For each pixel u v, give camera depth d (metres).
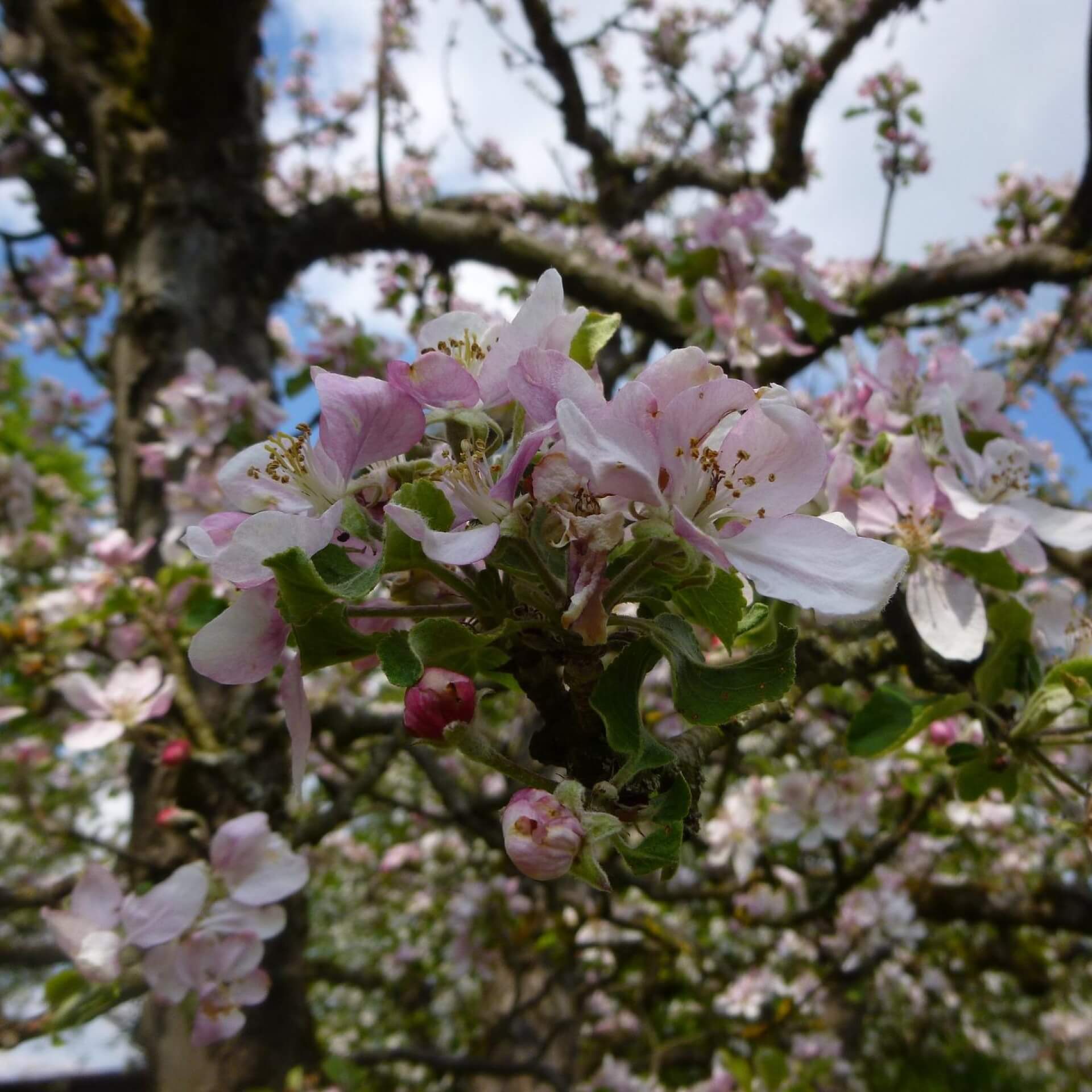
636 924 4.20
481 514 0.84
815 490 0.87
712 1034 4.08
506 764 0.83
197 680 2.80
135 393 3.63
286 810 2.62
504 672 0.92
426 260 4.78
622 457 0.76
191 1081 2.53
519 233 4.30
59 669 2.55
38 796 4.06
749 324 2.55
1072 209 3.68
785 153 5.91
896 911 4.44
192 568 2.54
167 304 3.74
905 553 0.81
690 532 0.77
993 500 1.49
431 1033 6.82
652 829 0.80
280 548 0.80
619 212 6.44
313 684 3.33
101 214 4.29
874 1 5.24
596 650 0.87
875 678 2.58
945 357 1.73
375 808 4.74
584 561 0.76
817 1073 3.69
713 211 2.60
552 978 4.21
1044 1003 8.34
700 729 1.02
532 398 0.81
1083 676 1.27
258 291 4.07
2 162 4.46
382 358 3.78
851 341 1.74
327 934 8.48
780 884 4.18
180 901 1.69
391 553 0.80
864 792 3.11
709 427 0.85
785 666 0.81
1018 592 1.62
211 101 4.14
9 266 4.69
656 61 7.29
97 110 4.24
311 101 6.79
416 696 0.82
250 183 4.25
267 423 3.19
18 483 4.04
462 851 5.93
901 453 1.49
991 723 1.40
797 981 5.02
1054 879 5.23
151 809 2.76
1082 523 1.45
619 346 4.92
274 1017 2.71
